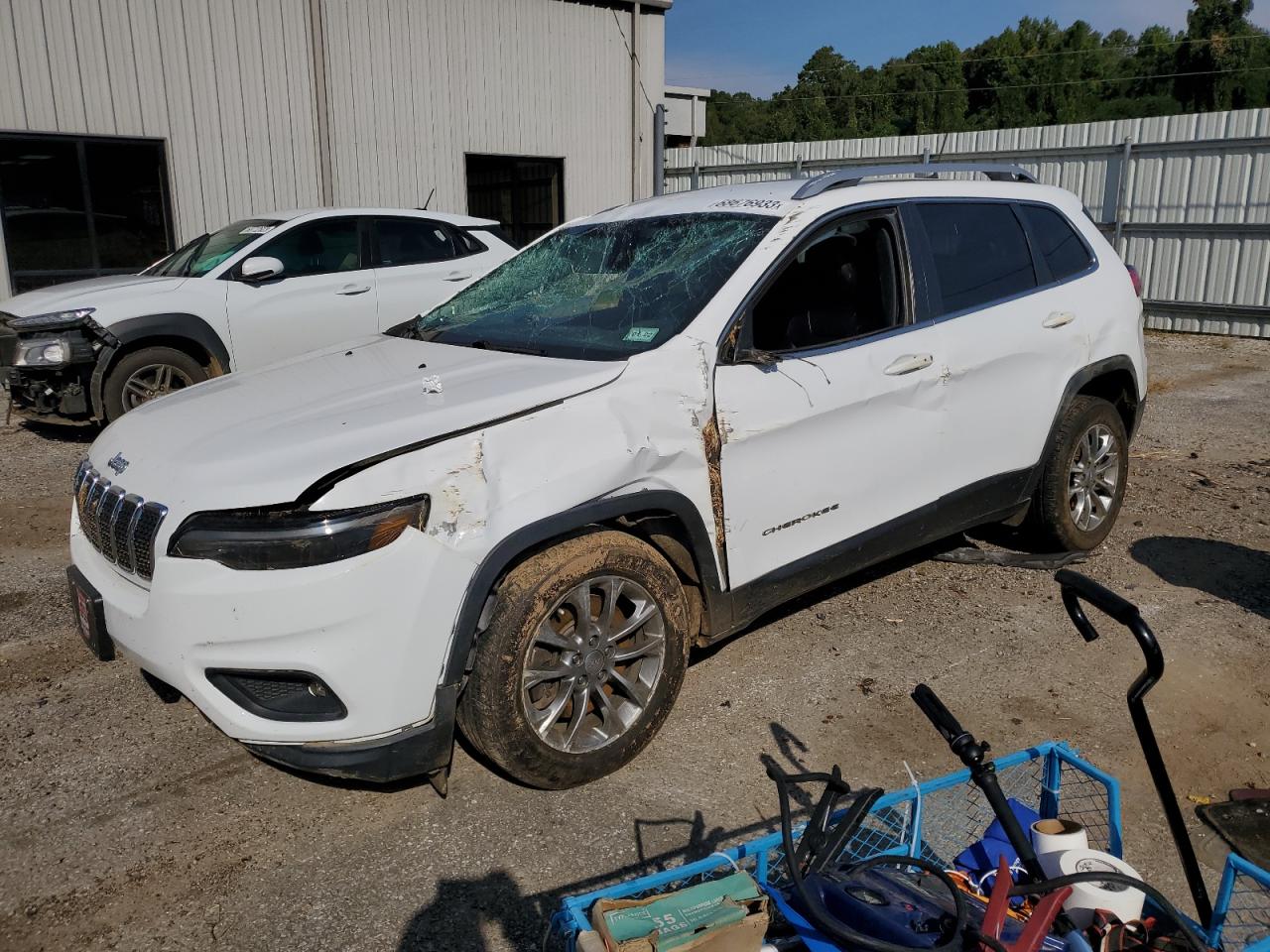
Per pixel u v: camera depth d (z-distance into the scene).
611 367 3.26
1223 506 6.04
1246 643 4.21
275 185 12.49
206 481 2.84
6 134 10.59
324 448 2.87
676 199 4.49
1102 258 5.07
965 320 4.25
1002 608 4.60
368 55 13.03
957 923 1.70
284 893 2.79
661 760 3.42
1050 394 4.66
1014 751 3.42
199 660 2.82
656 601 3.27
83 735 3.62
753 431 3.47
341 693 2.79
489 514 2.90
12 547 5.55
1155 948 1.88
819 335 3.85
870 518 3.96
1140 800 3.17
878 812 2.53
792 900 2.00
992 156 15.05
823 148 16.77
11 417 8.69
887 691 3.86
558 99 15.08
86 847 3.00
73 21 10.81
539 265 4.52
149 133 11.48
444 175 14.06
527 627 2.97
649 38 15.97
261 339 7.96
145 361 7.55
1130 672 3.98
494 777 3.34
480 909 2.71
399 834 3.05
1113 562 5.12
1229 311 13.03
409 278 8.73
